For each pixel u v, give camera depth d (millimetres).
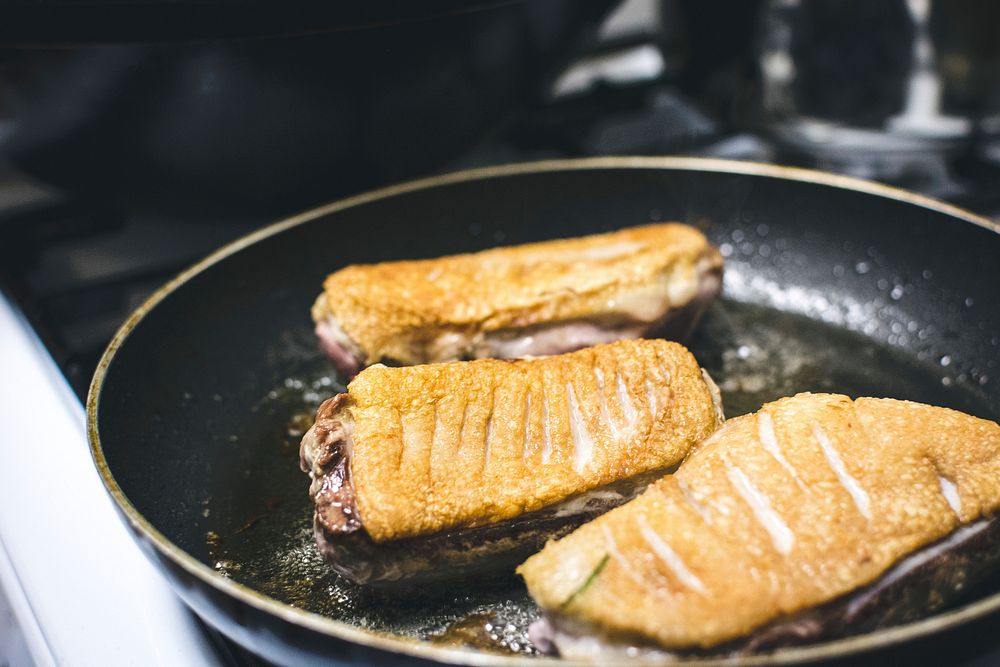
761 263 450
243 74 402
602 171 453
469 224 454
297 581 333
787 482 306
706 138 543
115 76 399
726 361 408
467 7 404
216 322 405
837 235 441
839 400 332
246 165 438
